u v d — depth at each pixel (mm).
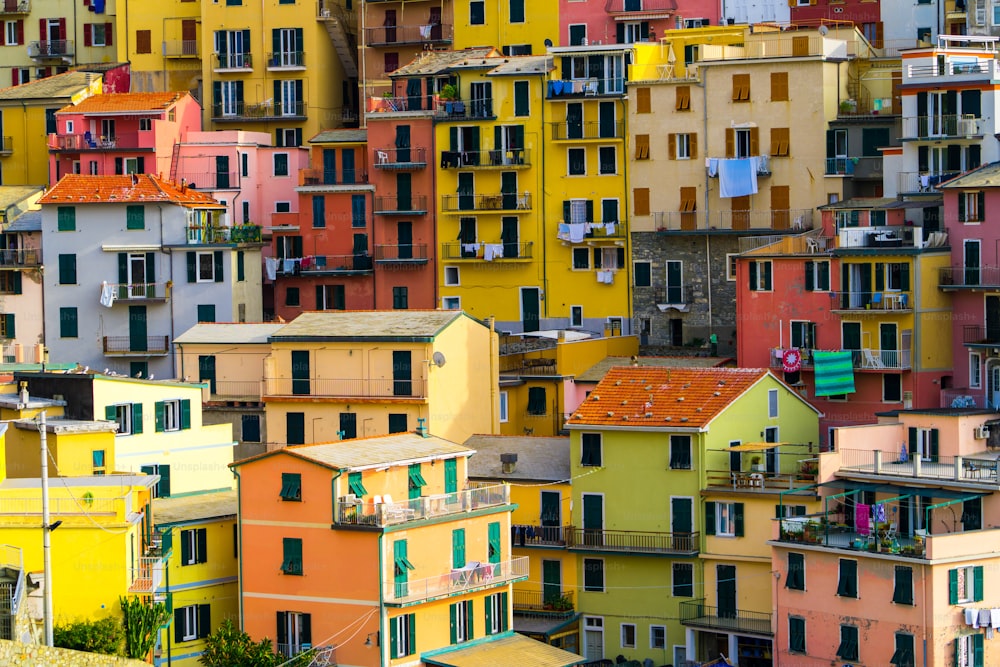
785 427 195125
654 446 187125
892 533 173500
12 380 190250
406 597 165750
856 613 170750
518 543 191250
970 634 167875
